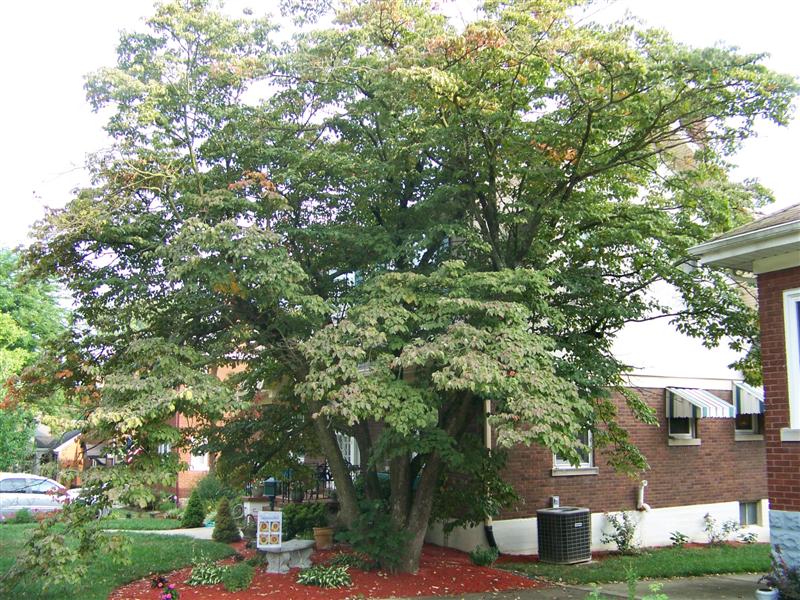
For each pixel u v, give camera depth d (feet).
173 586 36.37
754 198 43.62
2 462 78.18
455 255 40.47
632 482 53.72
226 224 32.42
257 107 40.11
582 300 40.52
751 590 37.40
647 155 39.01
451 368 30.45
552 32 35.06
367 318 31.86
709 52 33.58
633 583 23.58
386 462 55.31
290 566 39.68
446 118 38.52
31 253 35.91
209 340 39.47
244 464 47.29
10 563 39.32
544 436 28.12
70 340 37.70
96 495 30.68
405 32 39.34
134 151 36.99
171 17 37.58
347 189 41.24
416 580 37.91
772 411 31.32
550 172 38.04
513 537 48.47
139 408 29.63
